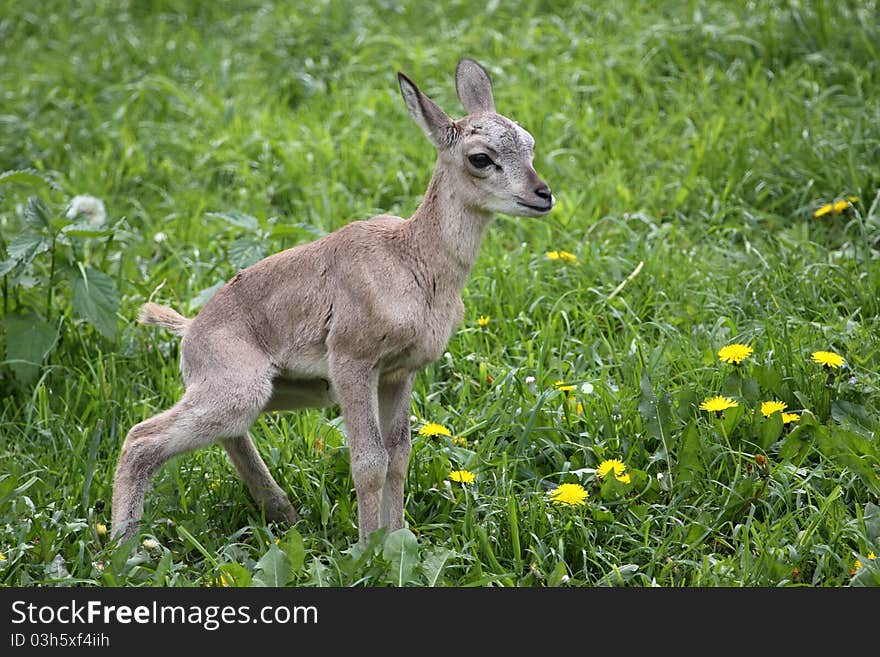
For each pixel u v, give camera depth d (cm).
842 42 1644
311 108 1658
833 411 974
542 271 1241
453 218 909
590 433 990
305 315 914
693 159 1437
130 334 1180
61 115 1667
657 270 1231
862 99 1489
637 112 1573
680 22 1720
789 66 1622
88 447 1028
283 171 1491
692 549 867
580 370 1090
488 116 913
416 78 1681
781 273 1191
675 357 1078
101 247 1327
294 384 953
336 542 923
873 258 1213
